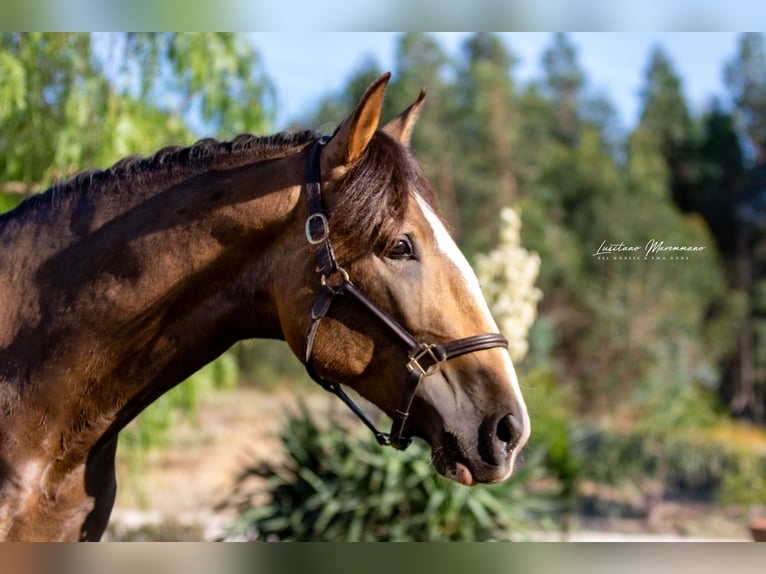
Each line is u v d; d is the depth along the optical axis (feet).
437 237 6.95
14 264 7.25
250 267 7.22
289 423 18.60
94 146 17.47
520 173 59.26
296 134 7.61
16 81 15.71
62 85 17.19
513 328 19.65
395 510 17.31
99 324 7.01
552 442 23.21
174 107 19.11
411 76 60.64
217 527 23.57
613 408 45.75
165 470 34.24
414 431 7.04
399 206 6.80
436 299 6.80
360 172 6.87
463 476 6.68
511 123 60.90
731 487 31.09
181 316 7.22
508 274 19.77
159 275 7.07
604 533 26.23
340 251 6.86
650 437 33.19
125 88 17.95
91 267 7.10
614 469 31.91
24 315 7.09
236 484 18.98
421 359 6.76
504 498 17.93
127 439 20.08
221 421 46.11
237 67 19.06
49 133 17.11
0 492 6.81
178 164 7.43
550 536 23.13
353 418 24.68
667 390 37.63
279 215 7.09
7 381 6.97
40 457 6.98
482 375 6.75
